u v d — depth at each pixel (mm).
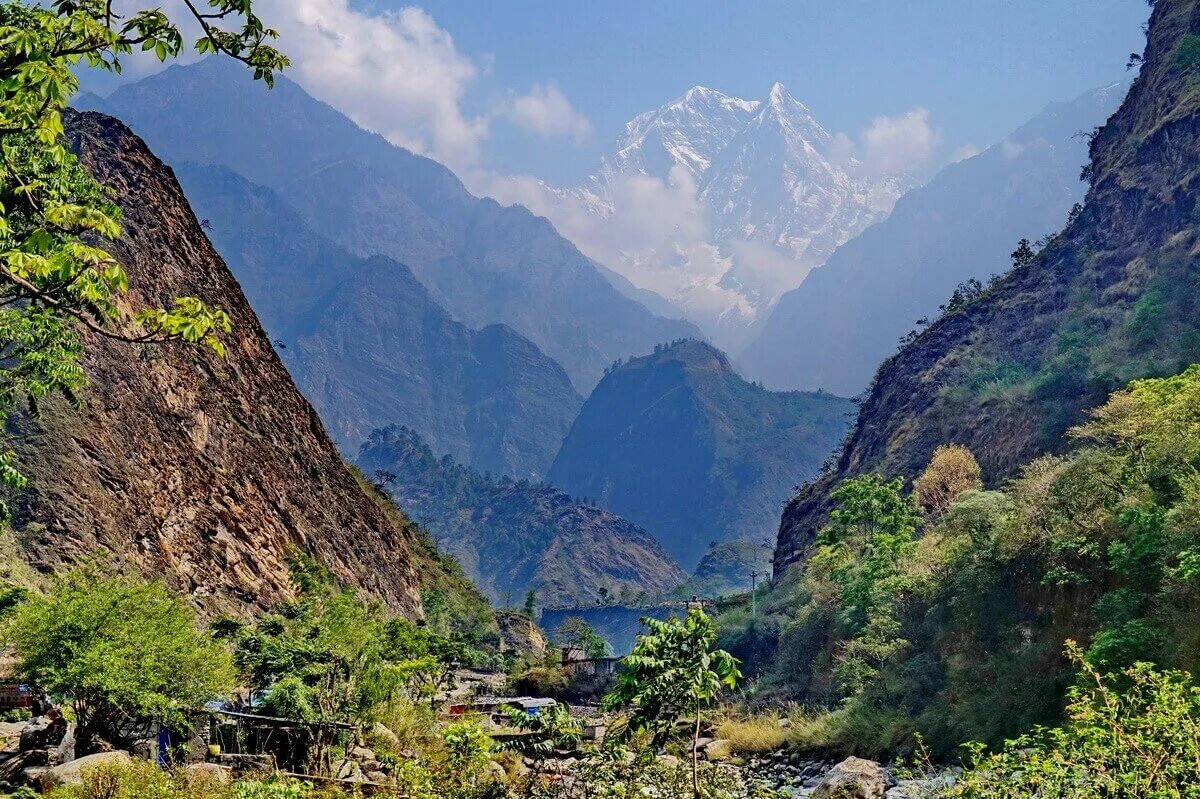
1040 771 13789
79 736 21594
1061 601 40156
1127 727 14227
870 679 48875
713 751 47562
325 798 19141
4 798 17609
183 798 16594
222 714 24812
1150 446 39562
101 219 12156
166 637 22891
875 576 55562
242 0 12141
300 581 44844
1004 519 46188
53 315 20891
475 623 132750
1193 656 28531
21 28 11211
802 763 44625
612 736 17109
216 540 58375
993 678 40906
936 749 40125
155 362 61594
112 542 48438
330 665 27516
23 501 45344
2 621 23297
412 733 30203
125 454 54062
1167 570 30938
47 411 50469
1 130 11383
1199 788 12398
